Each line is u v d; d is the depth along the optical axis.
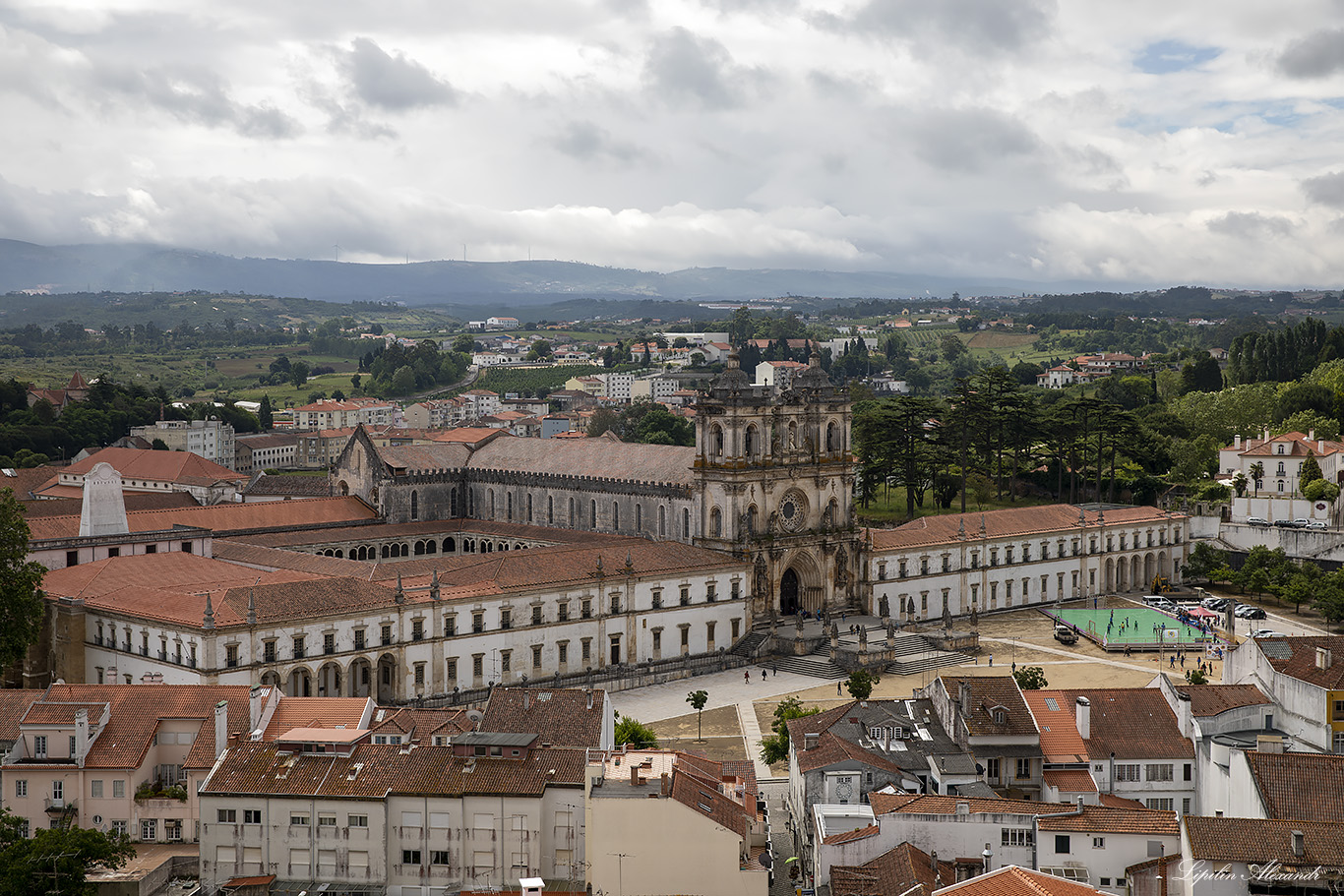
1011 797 131.00
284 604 177.50
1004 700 135.25
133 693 141.50
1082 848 107.56
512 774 123.62
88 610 187.00
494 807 121.88
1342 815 109.00
